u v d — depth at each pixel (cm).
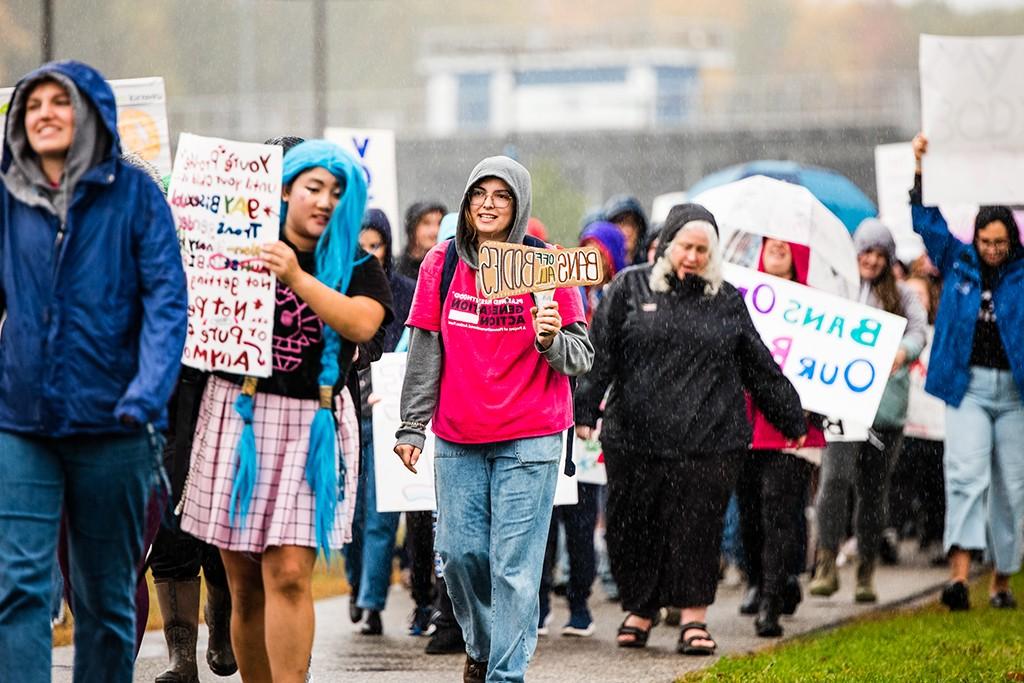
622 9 19075
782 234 2609
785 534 2398
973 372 2609
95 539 1349
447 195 13100
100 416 1311
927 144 2509
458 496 1636
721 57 18000
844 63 18688
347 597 2800
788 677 1923
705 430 2172
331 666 2072
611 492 2234
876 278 2811
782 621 2581
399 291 2341
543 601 2377
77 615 1380
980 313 2598
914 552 3725
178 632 1791
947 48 2494
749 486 2494
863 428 2609
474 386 1612
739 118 13250
